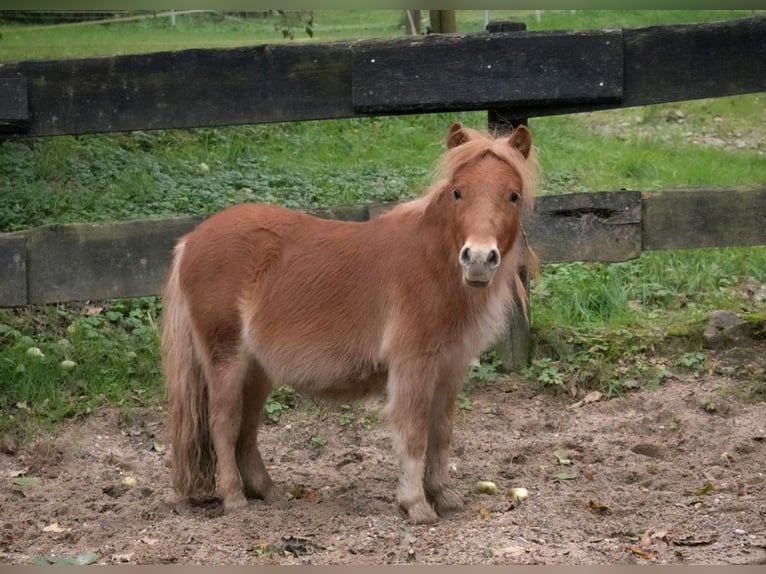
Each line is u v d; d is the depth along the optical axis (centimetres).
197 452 454
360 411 534
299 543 417
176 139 829
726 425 506
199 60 534
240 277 448
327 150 852
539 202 546
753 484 457
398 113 539
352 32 1314
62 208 633
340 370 441
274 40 1204
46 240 539
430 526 431
